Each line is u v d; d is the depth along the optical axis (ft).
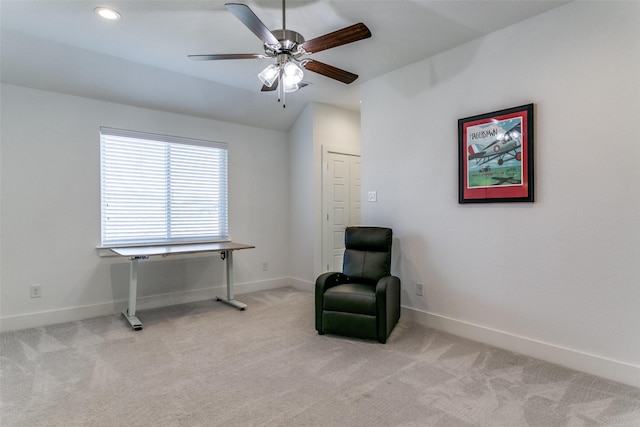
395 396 6.68
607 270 7.42
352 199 16.44
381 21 8.59
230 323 11.05
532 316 8.54
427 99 10.73
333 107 15.60
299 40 7.47
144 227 12.98
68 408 6.27
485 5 7.91
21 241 10.61
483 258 9.46
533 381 7.25
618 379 7.23
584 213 7.72
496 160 9.09
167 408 6.28
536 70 8.38
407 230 11.34
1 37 9.15
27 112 10.69
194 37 9.43
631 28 7.06
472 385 7.08
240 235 15.29
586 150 7.67
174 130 13.55
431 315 10.64
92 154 11.79
